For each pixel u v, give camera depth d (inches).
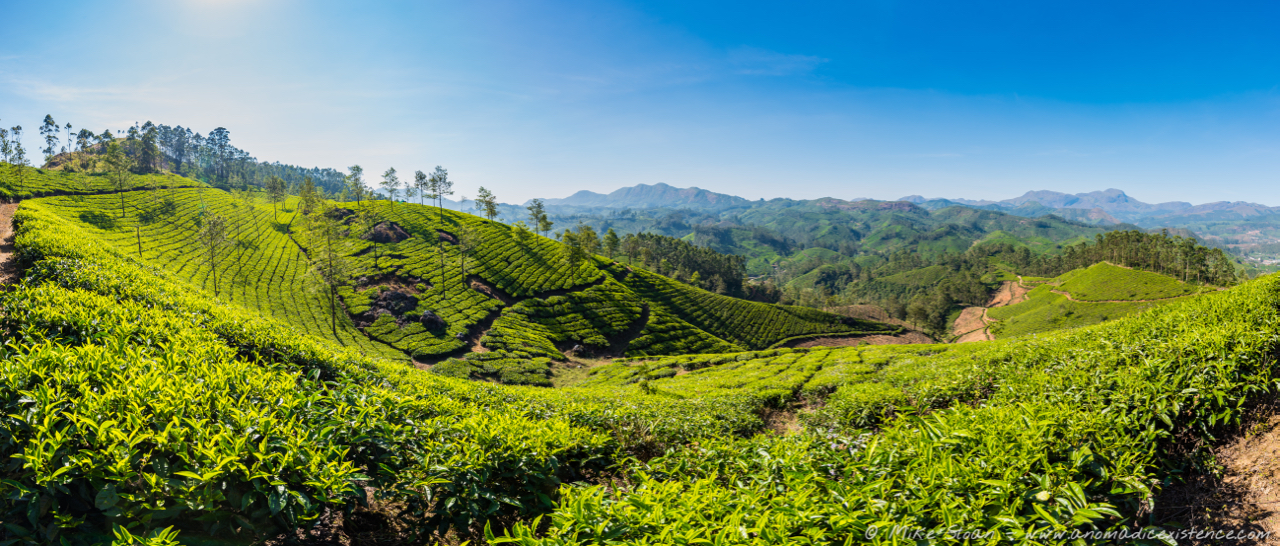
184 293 773.3
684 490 270.7
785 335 4197.8
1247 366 305.7
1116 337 496.1
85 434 215.9
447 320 2997.0
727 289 6466.5
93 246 1079.6
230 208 5118.1
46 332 390.0
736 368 1952.5
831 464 285.9
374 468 296.5
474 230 4264.3
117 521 206.2
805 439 330.0
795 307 4773.6
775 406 810.2
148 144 6697.8
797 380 1031.0
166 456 229.8
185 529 215.8
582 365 2709.2
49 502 197.2
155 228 4040.4
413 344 2650.1
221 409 270.7
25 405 239.6
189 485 209.6
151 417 239.0
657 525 205.6
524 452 296.0
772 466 287.1
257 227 4581.7
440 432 328.5
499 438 300.0
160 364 331.0
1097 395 320.2
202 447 220.1
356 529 260.1
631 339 3341.5
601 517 213.0
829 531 204.5
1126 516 235.6
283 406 295.6
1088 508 209.8
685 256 7239.2
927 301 7637.8
